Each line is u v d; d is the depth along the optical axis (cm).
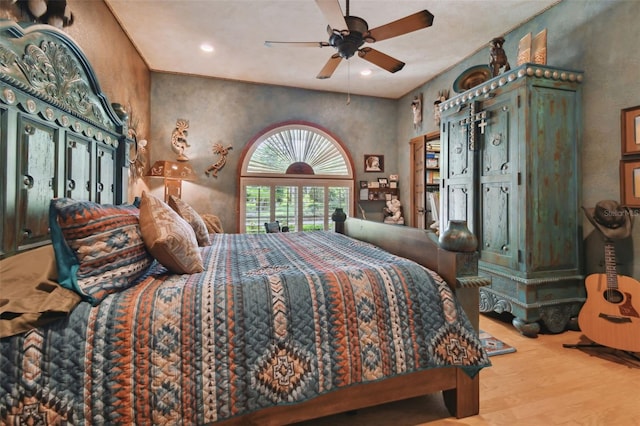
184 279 131
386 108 525
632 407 151
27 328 91
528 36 258
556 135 240
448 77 408
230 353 108
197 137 439
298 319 118
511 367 188
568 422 140
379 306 129
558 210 241
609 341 198
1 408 87
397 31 210
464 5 274
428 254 157
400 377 133
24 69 135
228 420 108
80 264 110
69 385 93
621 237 207
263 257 188
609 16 230
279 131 473
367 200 518
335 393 124
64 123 167
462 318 138
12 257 117
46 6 175
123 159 244
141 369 100
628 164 220
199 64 399
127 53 324
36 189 144
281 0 267
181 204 249
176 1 268
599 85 237
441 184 337
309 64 396
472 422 140
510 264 247
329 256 183
